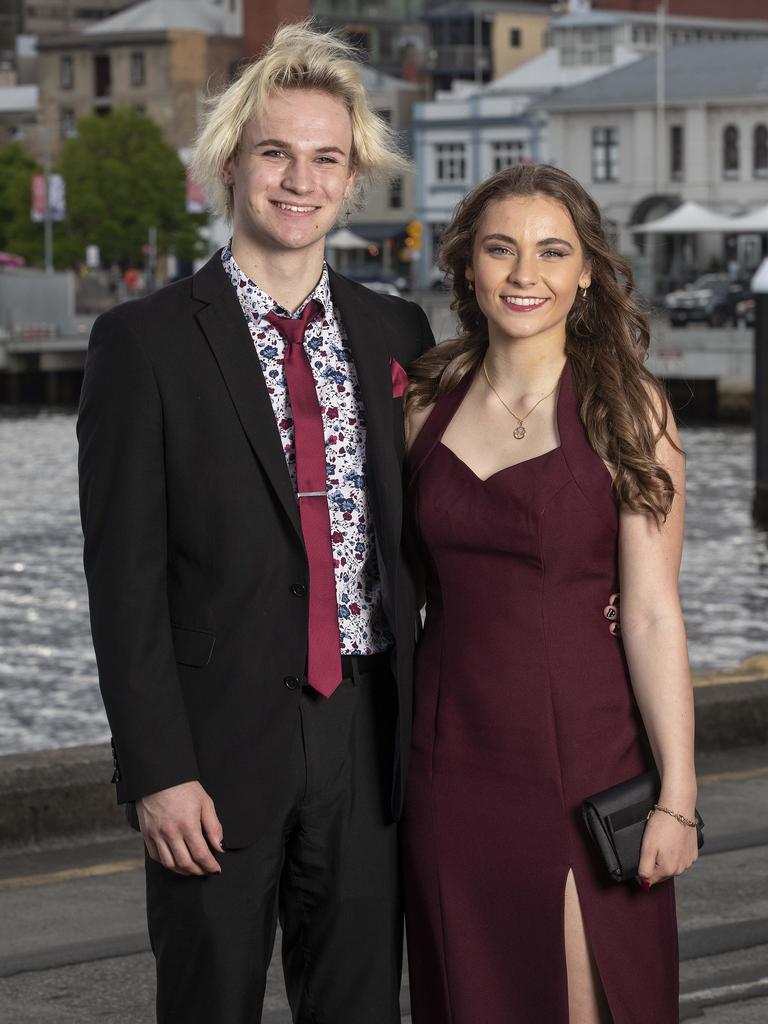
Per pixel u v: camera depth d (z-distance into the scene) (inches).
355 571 118.2
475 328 127.3
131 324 113.9
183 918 114.6
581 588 118.0
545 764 117.0
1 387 2028.8
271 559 114.2
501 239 119.1
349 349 119.7
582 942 117.2
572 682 117.4
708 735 250.2
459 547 119.0
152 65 3385.8
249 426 113.8
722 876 197.2
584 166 2420.0
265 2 3174.2
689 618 735.7
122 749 110.8
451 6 3292.3
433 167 2723.9
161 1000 116.6
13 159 2657.5
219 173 119.0
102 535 112.0
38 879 197.2
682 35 2930.6
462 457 120.5
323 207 116.6
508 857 117.3
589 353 120.0
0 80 3922.2
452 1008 118.2
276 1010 160.7
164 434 113.3
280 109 116.0
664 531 117.5
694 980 166.9
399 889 120.9
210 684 113.7
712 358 1588.3
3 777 207.5
